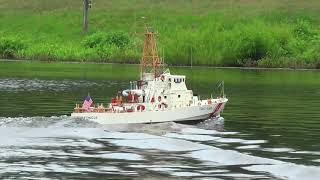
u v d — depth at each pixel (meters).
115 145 117.69
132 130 137.50
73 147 115.12
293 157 109.56
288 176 92.94
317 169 96.62
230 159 105.06
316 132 139.75
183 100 155.88
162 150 113.06
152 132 135.62
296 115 169.88
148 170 97.38
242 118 163.38
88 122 141.75
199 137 130.88
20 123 137.75
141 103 149.25
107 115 143.50
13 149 112.06
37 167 98.81
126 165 100.75
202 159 105.19
